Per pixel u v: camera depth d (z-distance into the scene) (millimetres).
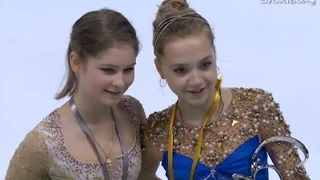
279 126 5652
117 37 5164
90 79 5277
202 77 5348
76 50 5336
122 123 5816
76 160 5430
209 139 5641
